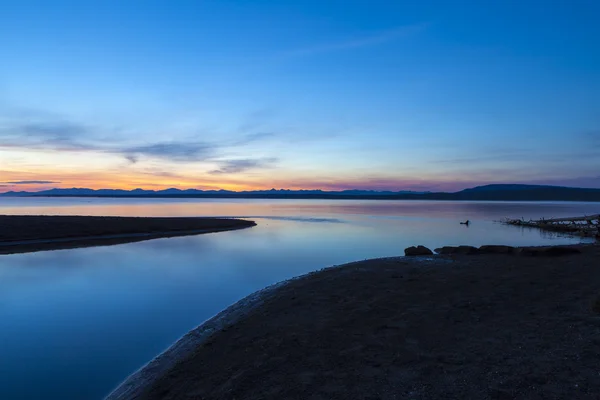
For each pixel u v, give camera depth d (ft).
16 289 48.26
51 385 23.06
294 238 113.91
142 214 252.42
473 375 18.34
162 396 19.95
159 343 29.81
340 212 296.92
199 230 136.36
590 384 16.56
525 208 409.28
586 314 25.57
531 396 16.06
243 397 18.20
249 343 25.50
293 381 19.29
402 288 37.04
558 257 50.31
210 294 45.75
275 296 38.45
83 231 116.16
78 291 47.37
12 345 29.60
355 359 21.33
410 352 21.70
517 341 21.98
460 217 234.38
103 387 22.76
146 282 52.47
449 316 27.58
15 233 105.29
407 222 187.42
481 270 43.98
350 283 40.55
